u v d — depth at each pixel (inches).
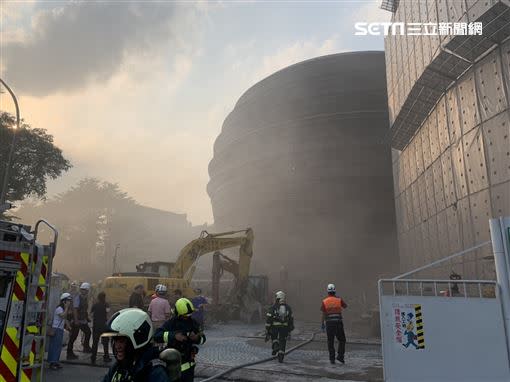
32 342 205.5
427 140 820.0
